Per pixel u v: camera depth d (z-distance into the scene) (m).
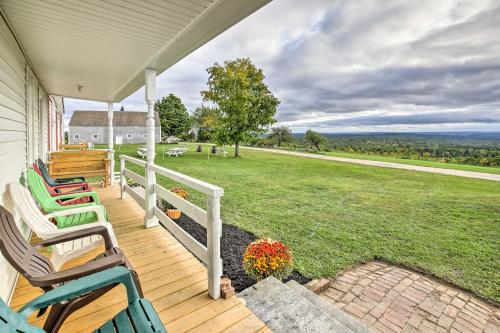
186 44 2.74
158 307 1.81
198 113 46.19
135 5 2.00
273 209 6.16
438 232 4.96
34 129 4.23
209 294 1.96
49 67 3.92
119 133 36.94
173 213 5.09
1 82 2.12
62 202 3.29
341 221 5.48
